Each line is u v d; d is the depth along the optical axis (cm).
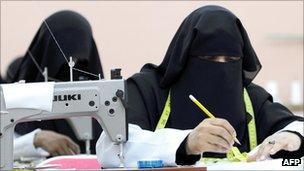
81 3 912
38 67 667
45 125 668
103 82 393
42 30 665
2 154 371
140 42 895
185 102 481
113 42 903
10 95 372
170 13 883
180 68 480
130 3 899
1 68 909
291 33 892
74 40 633
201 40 476
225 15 483
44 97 376
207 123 395
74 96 385
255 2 881
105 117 394
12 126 373
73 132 641
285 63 894
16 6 921
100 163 427
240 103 482
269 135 488
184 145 398
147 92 488
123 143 410
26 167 409
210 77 478
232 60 480
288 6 891
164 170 330
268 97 516
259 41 891
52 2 920
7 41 921
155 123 480
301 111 865
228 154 416
